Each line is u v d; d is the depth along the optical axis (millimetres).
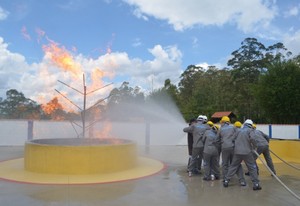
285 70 35688
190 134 8992
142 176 8227
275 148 12508
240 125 7977
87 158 8219
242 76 55094
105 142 11188
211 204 5832
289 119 35000
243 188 7117
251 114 49875
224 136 7723
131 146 9266
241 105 50969
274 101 34781
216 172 8125
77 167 8156
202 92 47656
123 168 8859
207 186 7273
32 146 8500
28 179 7629
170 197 6289
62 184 7168
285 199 6215
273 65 37406
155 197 6270
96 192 6555
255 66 55125
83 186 7031
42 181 7430
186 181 7785
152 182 7602
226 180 7250
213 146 7883
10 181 7426
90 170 8227
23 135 16000
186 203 5879
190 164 8523
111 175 8195
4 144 15711
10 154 12484
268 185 7465
